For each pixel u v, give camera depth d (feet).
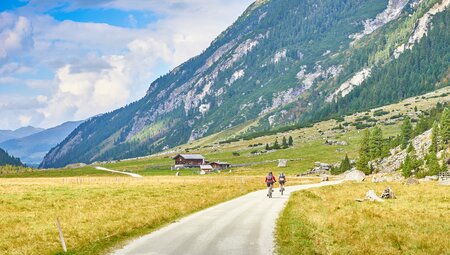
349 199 152.35
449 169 320.29
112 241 77.15
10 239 84.43
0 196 187.01
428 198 149.18
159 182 327.67
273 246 69.26
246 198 164.14
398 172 368.89
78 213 122.52
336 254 65.10
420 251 68.49
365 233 81.87
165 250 66.69
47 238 83.20
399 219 99.25
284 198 162.61
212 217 106.11
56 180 467.11
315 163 601.21
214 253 63.98
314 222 94.79
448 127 398.01
